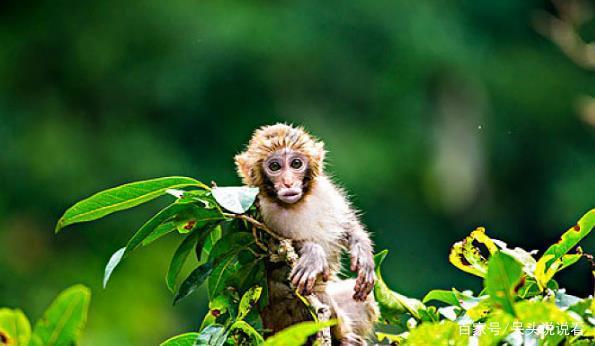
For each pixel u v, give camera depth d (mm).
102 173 20328
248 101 20953
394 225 20703
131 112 21234
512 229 21797
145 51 21578
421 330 4262
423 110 21609
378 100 21500
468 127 21625
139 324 17047
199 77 20906
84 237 18828
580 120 22234
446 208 20969
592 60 18000
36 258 18938
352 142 20875
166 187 5148
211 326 5223
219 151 20859
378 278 6055
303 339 3996
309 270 5668
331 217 6625
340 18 21547
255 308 5648
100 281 18125
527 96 22172
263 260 5605
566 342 4469
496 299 4148
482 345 4410
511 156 21922
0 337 3848
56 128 20688
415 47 21609
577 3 19250
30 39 21828
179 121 21078
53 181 19906
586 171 21969
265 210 6465
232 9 21281
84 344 16469
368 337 6391
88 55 21609
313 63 21141
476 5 22719
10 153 20172
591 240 18453
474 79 21875
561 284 17953
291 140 6559
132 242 5172
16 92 21328
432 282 20359
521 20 22953
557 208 21688
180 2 21562
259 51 20906
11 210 19500
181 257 5492
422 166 21172
